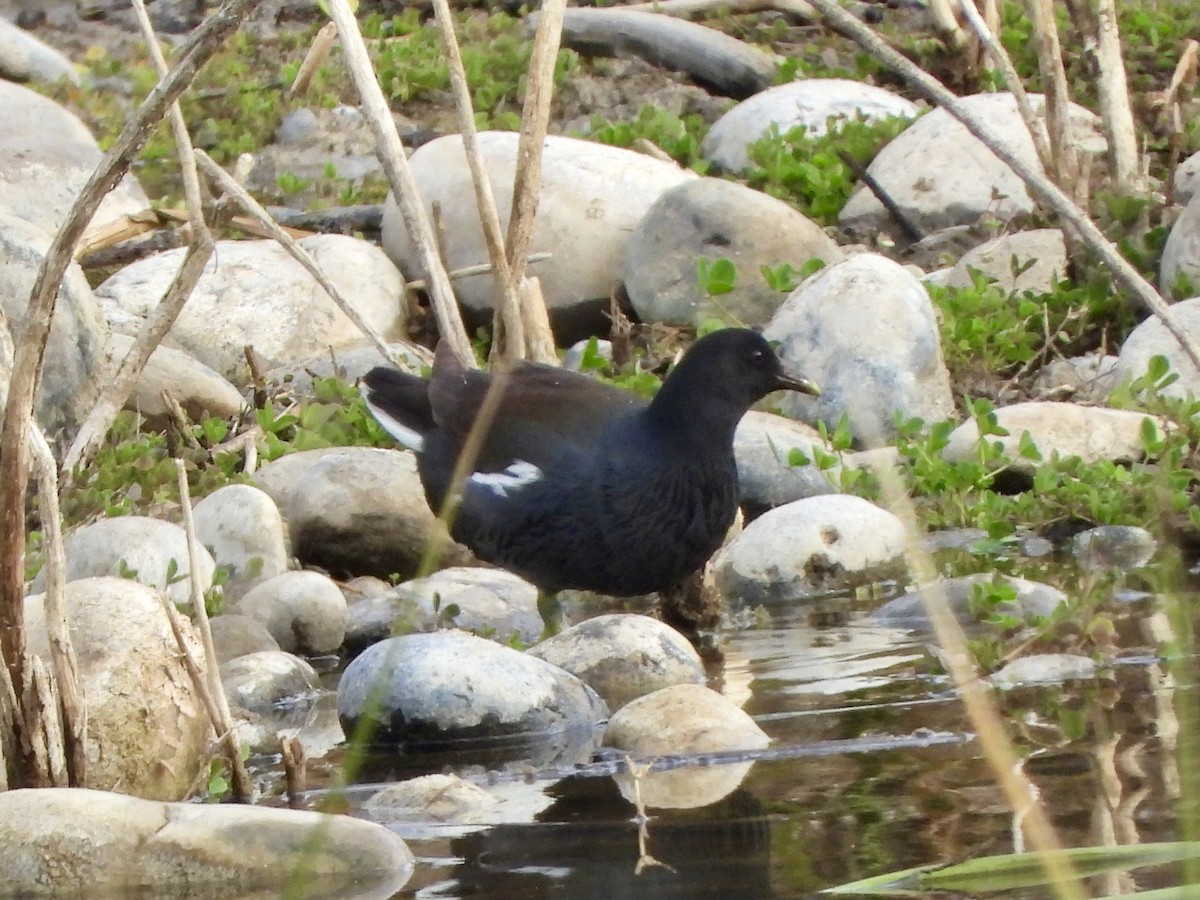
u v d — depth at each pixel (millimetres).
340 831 6977
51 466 7426
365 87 12664
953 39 20281
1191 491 12430
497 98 20953
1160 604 10328
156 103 7051
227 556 11688
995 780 7395
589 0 23219
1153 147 18609
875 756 7930
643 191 16203
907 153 17344
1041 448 12820
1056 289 15141
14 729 7453
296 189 18875
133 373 9789
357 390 14289
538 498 10805
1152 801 6938
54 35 23281
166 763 8328
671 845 6938
